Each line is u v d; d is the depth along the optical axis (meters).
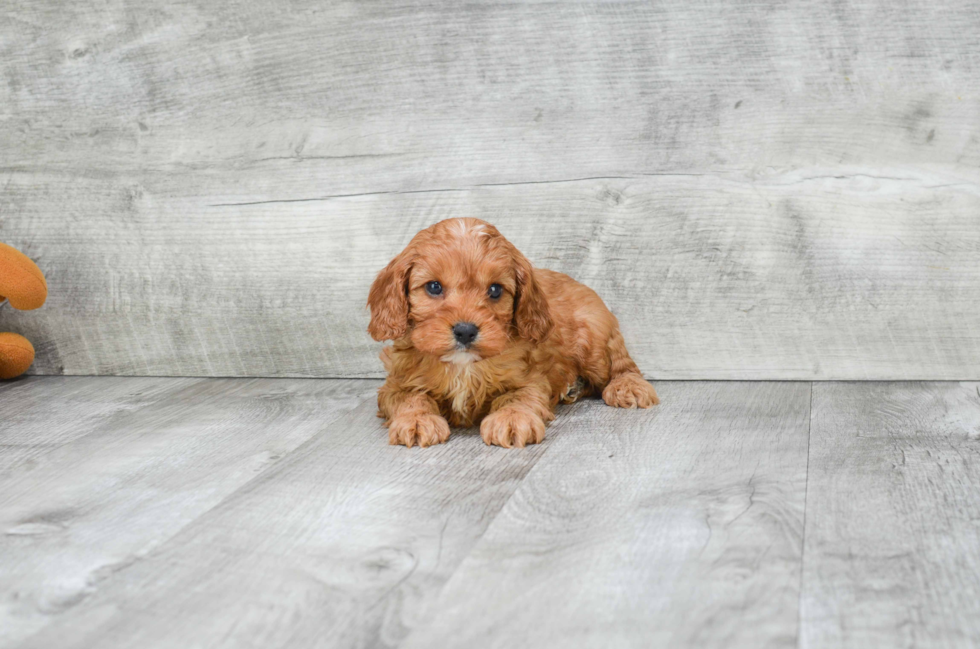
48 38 3.68
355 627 1.56
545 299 2.83
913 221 3.23
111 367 3.84
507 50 3.38
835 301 3.33
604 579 1.72
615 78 3.33
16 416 3.11
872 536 1.90
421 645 1.50
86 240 3.80
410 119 3.48
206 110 3.62
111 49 3.64
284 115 3.57
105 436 2.82
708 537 1.91
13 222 3.84
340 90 3.51
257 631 1.55
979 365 3.27
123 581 1.76
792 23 3.20
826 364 3.39
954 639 1.49
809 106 3.24
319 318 3.67
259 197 3.64
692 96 3.30
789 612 1.58
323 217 3.60
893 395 3.13
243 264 3.69
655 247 3.41
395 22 3.42
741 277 3.38
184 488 2.30
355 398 3.30
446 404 2.91
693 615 1.58
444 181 3.50
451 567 1.79
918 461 2.38
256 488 2.29
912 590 1.66
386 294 2.74
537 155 3.43
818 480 2.25
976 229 3.19
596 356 3.14
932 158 3.19
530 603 1.63
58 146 3.76
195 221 3.70
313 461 2.51
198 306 3.75
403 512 2.10
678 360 3.49
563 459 2.49
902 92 3.17
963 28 3.09
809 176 3.28
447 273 2.64
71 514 2.13
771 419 2.86
